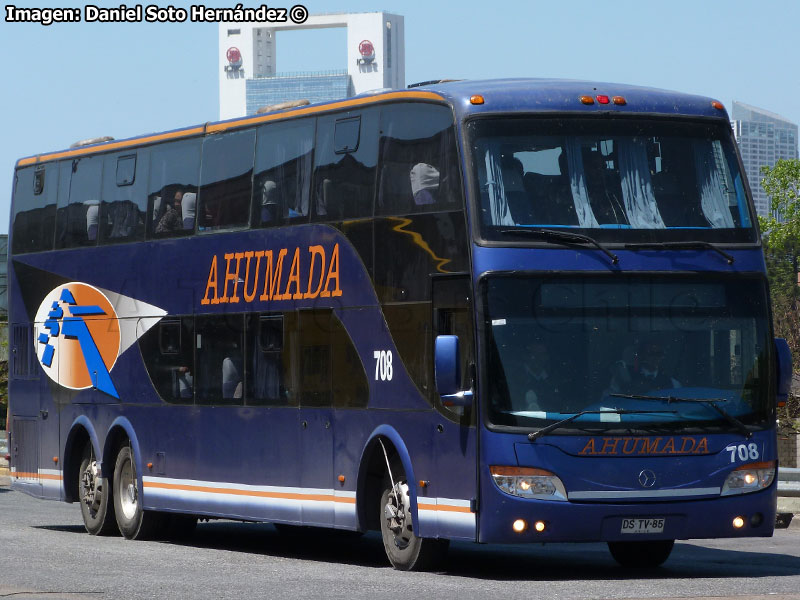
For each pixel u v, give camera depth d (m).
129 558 22.97
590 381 19.09
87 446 29.31
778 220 90.19
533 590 17.81
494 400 18.92
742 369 19.69
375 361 21.12
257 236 24.12
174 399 26.27
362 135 21.78
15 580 19.38
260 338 23.92
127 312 27.78
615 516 18.97
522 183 19.47
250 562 22.39
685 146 20.22
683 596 17.00
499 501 18.80
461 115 19.67
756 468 19.62
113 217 28.41
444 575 20.06
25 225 31.52
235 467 24.55
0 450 52.59
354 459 21.59
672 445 19.22
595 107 19.98
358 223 21.64
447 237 19.70
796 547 25.83
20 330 31.58
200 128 25.92
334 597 17.12
